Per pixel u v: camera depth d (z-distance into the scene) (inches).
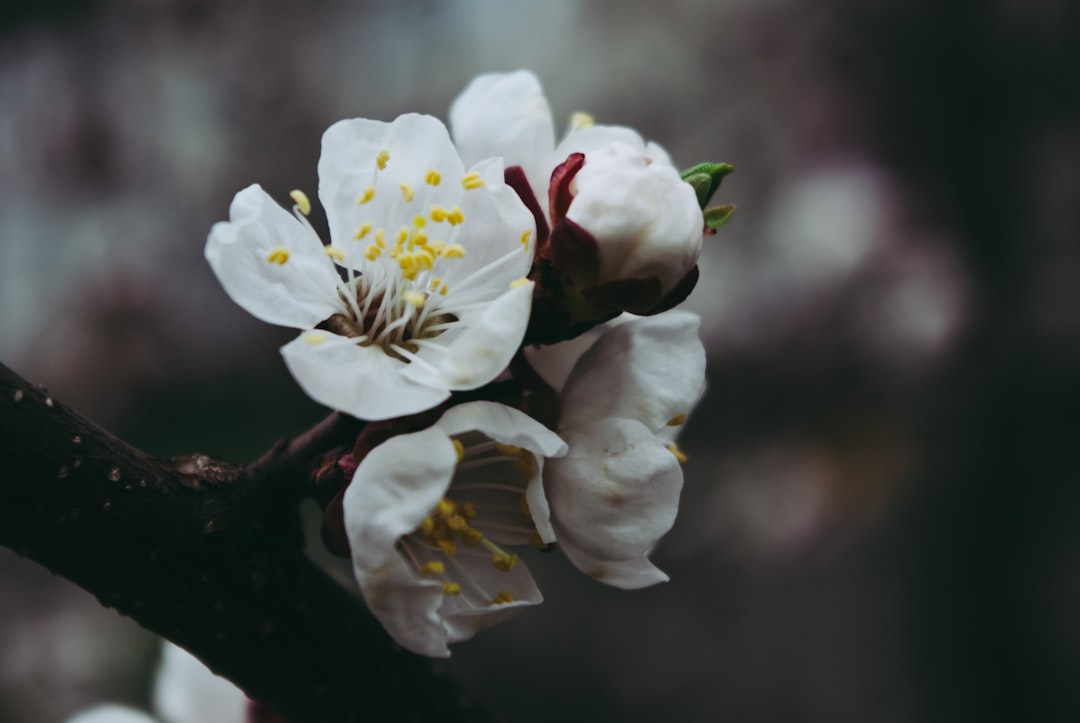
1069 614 22.0
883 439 22.7
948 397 22.7
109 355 22.2
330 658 6.2
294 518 6.1
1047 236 23.4
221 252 5.8
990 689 22.0
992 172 23.9
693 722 22.8
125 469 5.8
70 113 24.7
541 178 6.3
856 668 22.9
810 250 23.5
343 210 6.1
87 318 22.5
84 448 5.8
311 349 5.9
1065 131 23.9
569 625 23.5
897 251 23.3
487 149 6.3
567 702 22.8
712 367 23.2
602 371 6.1
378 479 5.7
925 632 22.6
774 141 25.3
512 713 22.6
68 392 22.1
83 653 20.1
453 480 6.2
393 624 5.7
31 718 19.7
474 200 6.1
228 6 25.8
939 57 24.6
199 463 6.0
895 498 22.6
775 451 23.1
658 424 6.1
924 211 23.7
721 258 23.8
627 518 6.0
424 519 5.7
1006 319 22.8
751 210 24.6
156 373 22.3
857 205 23.7
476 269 6.1
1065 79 24.0
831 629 23.3
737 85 26.0
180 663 7.4
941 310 22.6
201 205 24.4
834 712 22.6
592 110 26.3
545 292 6.0
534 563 23.9
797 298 23.2
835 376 23.0
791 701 22.8
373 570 5.6
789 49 26.0
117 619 20.6
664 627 23.5
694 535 23.3
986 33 24.4
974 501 22.5
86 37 25.5
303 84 25.7
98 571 5.9
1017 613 22.1
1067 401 22.3
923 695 22.3
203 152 24.9
